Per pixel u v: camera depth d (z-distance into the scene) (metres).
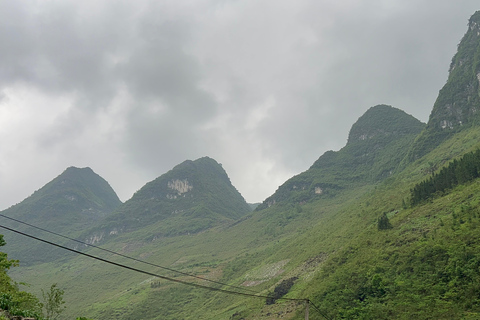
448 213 83.44
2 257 41.53
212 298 149.12
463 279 55.78
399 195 132.38
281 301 96.12
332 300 73.56
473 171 96.75
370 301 65.44
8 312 25.52
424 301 55.66
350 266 83.94
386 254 77.81
